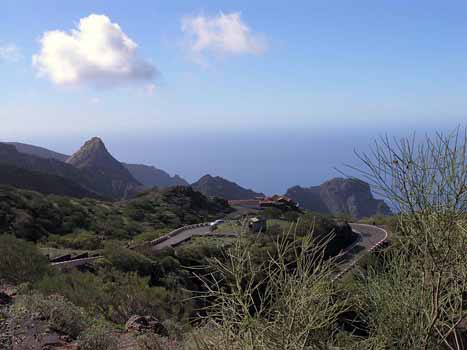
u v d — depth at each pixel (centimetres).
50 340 731
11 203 3622
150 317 987
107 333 805
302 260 332
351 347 343
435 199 332
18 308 845
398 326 353
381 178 337
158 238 3522
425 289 350
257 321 317
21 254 1332
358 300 363
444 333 365
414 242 344
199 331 347
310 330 322
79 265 1869
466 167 327
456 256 333
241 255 338
